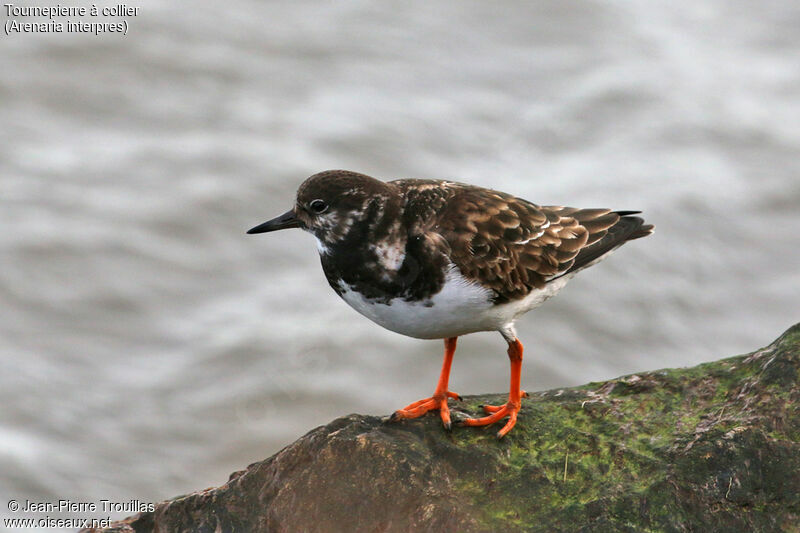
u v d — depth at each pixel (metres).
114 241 18.53
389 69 23.39
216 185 19.78
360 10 25.23
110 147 20.66
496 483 7.86
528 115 21.83
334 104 22.11
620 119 21.50
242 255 18.59
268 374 16.19
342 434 8.24
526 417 8.50
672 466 7.68
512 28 24.80
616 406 8.53
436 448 8.17
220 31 24.02
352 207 8.09
